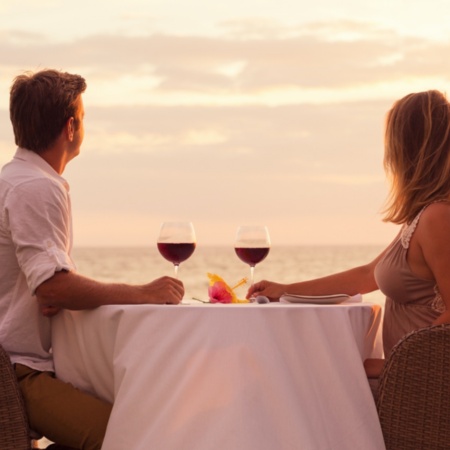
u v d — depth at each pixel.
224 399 3.51
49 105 4.23
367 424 3.71
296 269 81.00
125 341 3.67
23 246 3.90
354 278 4.89
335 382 3.67
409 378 3.78
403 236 4.21
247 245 4.52
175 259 4.33
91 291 3.76
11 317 4.02
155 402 3.58
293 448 3.49
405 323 4.29
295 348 3.62
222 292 4.23
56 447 4.05
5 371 3.74
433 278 4.17
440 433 3.76
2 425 3.75
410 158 4.23
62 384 3.93
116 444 3.63
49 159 4.28
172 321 3.62
